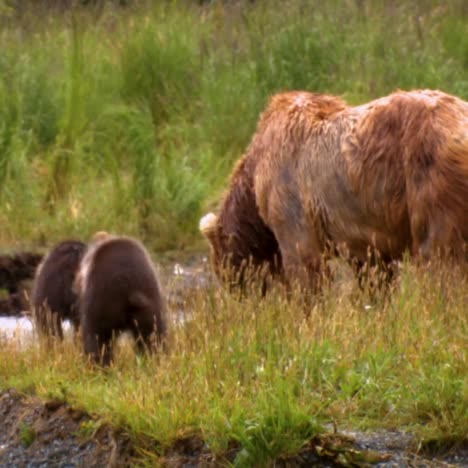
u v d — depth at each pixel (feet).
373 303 74.28
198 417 60.44
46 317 79.36
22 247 117.29
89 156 134.92
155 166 125.90
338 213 75.46
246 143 136.56
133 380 67.05
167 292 96.07
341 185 74.69
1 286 108.78
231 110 138.82
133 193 124.47
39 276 79.92
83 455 63.16
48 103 138.51
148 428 61.00
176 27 151.94
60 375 70.74
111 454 61.46
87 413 64.85
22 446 65.92
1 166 127.75
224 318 72.23
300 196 78.18
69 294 78.54
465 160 67.82
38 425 66.08
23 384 70.23
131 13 159.22
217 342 67.77
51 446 64.75
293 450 57.57
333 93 139.74
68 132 135.74
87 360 72.49
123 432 61.72
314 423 58.59
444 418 58.90
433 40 147.74
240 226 85.35
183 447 59.57
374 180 72.23
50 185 128.77
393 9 153.89
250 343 67.56
